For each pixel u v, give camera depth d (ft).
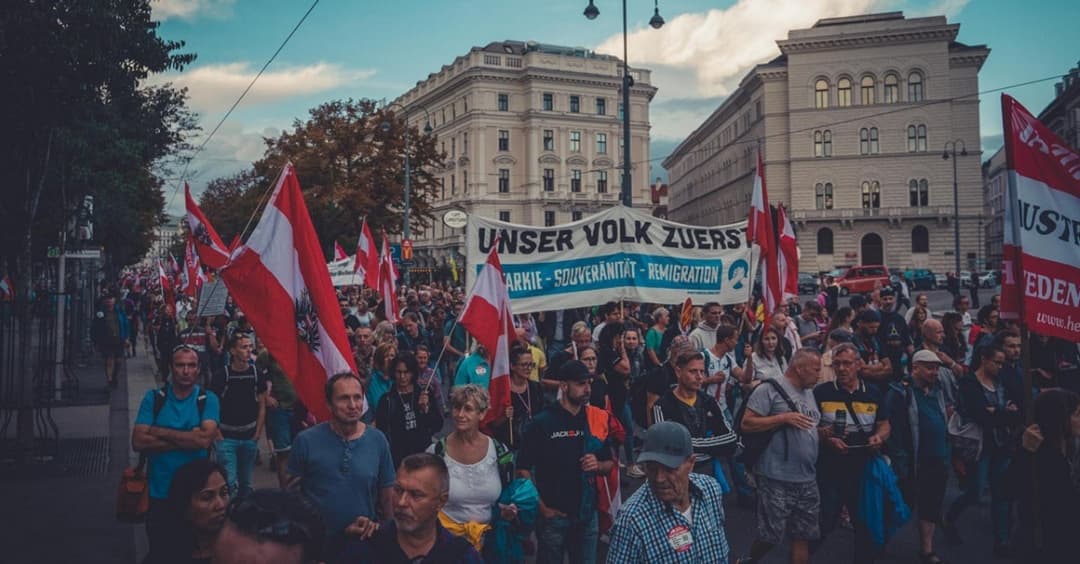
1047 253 17.11
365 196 137.69
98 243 80.59
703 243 32.65
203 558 12.85
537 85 261.65
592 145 269.44
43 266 74.95
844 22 232.94
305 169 138.10
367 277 62.13
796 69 232.94
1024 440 15.93
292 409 28.55
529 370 23.72
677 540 12.25
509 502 16.37
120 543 24.79
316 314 18.75
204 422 18.44
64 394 56.18
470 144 264.11
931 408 22.90
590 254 30.83
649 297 31.71
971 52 223.10
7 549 24.16
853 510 20.66
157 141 67.15
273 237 18.85
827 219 231.30
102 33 33.78
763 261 29.48
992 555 23.53
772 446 19.89
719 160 301.22
